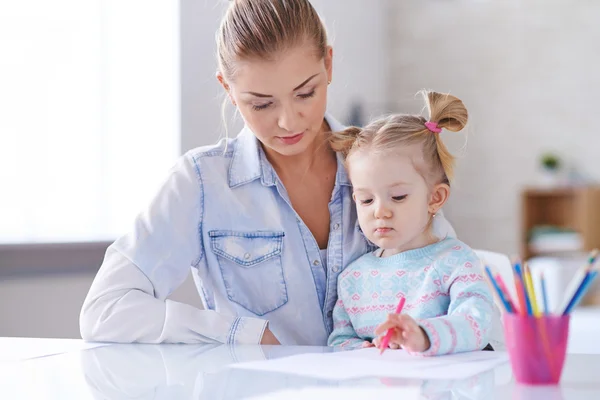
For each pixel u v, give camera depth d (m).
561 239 4.54
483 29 4.64
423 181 1.26
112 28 2.63
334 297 1.38
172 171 1.40
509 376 0.87
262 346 1.16
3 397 0.79
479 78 4.66
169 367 0.96
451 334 1.03
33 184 2.40
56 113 2.47
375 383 0.83
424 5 4.65
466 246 1.26
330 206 1.40
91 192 2.56
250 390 0.80
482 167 4.66
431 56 4.65
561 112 4.56
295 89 1.24
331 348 1.12
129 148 2.67
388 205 1.25
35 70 2.42
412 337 1.00
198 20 2.71
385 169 1.24
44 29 2.44
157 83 2.68
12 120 2.36
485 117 4.66
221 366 0.96
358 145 1.28
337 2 4.10
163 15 2.67
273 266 1.39
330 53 1.35
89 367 0.97
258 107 1.26
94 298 1.27
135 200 2.67
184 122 2.66
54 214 2.46
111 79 2.62
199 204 1.38
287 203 1.39
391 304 1.26
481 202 4.66
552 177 4.54
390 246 1.26
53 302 2.38
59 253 2.40
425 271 1.25
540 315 0.82
